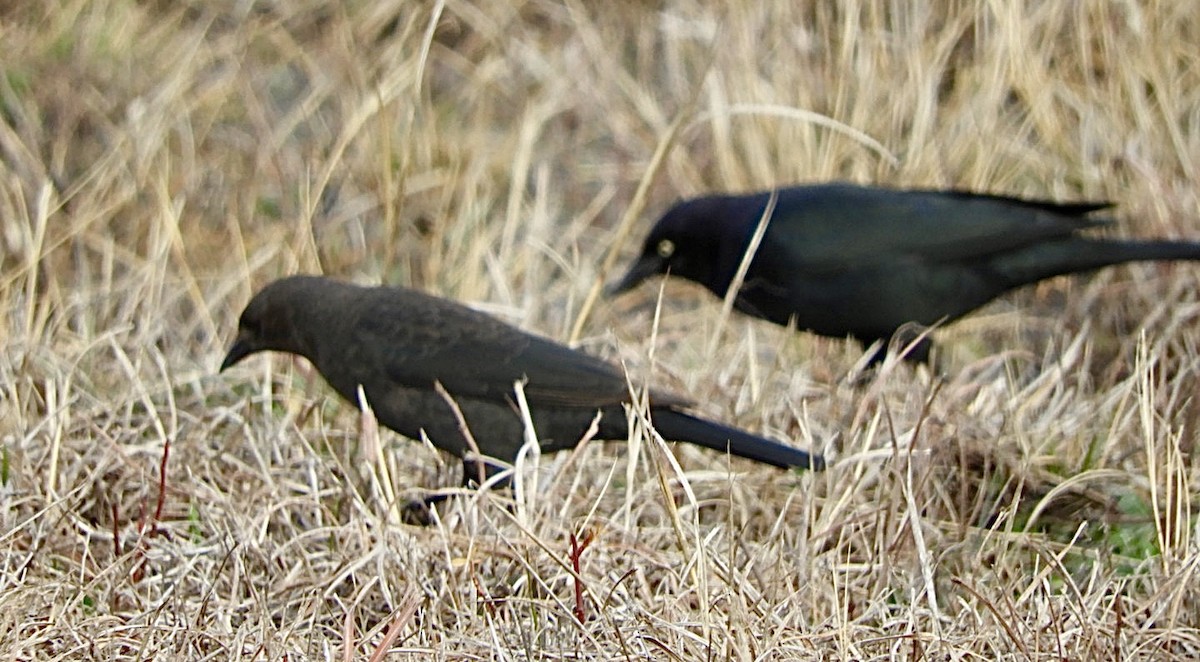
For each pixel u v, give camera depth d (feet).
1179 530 28.07
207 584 26.94
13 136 43.24
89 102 44.57
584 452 31.58
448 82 47.52
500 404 31.32
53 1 46.75
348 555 28.25
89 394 34.30
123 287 38.78
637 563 27.61
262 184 44.19
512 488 31.42
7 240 40.83
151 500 30.50
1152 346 36.76
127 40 46.55
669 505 26.08
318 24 48.24
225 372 36.52
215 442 33.37
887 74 44.14
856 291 37.73
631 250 44.09
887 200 37.88
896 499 28.17
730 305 36.88
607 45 47.88
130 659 24.77
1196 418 32.48
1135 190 41.47
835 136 43.60
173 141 44.60
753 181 44.19
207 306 38.88
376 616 26.78
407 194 43.88
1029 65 43.42
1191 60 43.80
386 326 31.65
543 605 25.25
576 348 35.81
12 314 37.32
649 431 27.40
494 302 41.45
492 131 46.91
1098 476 30.17
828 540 29.37
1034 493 31.07
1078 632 24.95
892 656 24.57
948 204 37.86
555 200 44.98
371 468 29.35
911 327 36.29
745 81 44.96
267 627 24.62
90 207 41.60
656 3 48.70
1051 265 37.63
